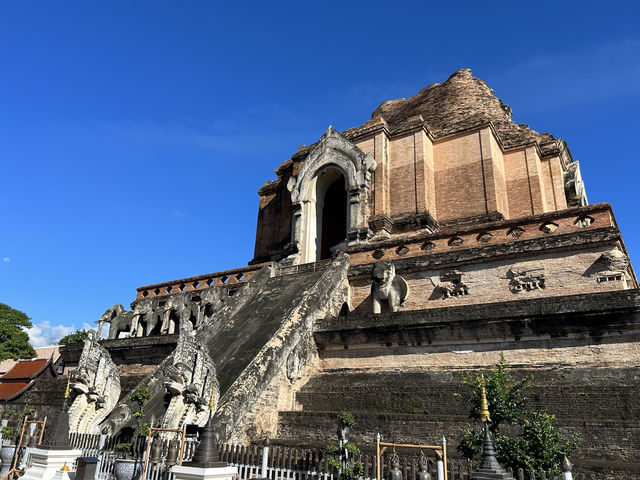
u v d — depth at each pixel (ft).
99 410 51.08
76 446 44.06
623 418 34.19
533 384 41.01
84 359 51.52
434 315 48.29
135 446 39.60
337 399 47.50
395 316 50.72
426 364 48.16
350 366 52.70
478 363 45.39
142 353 70.03
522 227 56.54
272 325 54.85
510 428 34.96
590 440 32.55
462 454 33.14
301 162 100.63
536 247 53.26
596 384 38.24
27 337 170.71
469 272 57.98
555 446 29.43
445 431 36.65
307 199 91.76
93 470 35.70
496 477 22.93
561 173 92.53
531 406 38.09
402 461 32.78
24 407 71.36
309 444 39.68
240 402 42.96
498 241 57.67
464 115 96.27
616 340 39.96
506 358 44.21
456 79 105.19
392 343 50.72
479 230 59.26
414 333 49.26
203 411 42.22
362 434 40.19
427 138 89.51
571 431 33.40
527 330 43.52
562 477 25.90
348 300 65.98
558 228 53.98
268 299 64.64
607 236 49.24
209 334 59.88
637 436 31.12
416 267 61.62
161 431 38.91
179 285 85.97
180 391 42.06
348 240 83.56
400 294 61.26
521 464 29.30
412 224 81.87
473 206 82.38
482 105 99.14
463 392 41.39
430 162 88.58
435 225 83.15
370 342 52.08
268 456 34.27
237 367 48.70
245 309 64.54
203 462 28.55
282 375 49.34
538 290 52.42
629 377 37.73
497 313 44.86
